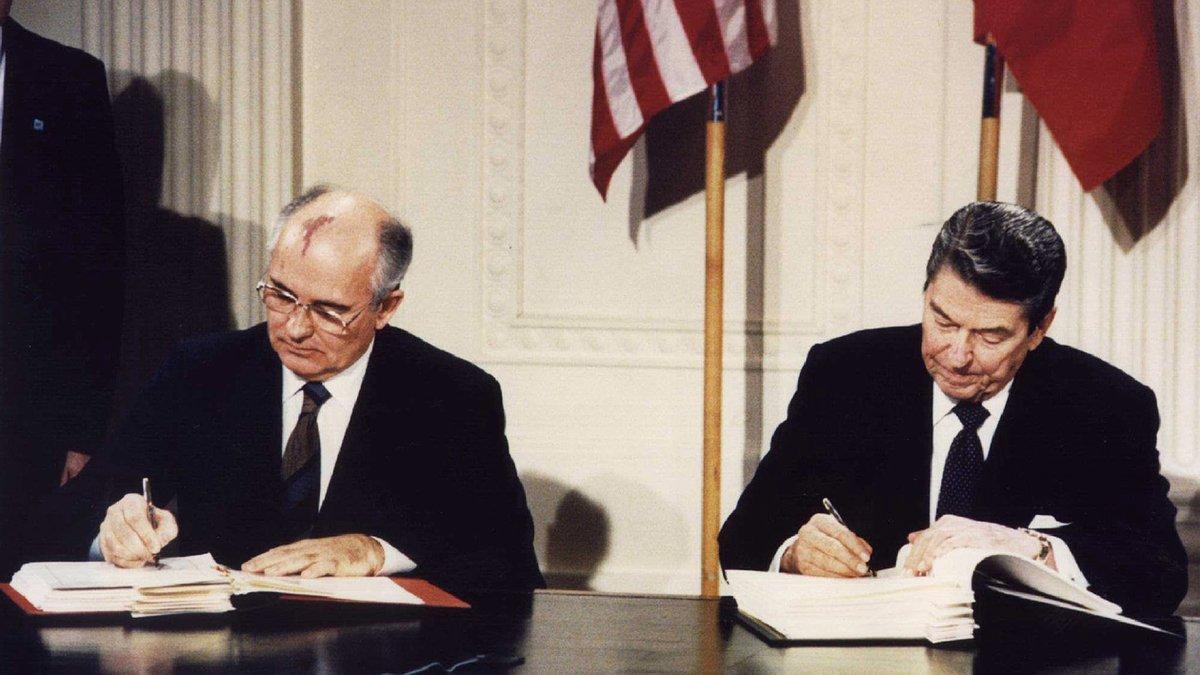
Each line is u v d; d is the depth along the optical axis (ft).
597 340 10.75
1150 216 10.28
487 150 10.75
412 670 4.31
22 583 5.40
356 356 6.66
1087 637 5.05
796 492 7.11
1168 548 6.59
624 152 9.65
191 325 10.28
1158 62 9.77
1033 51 9.45
